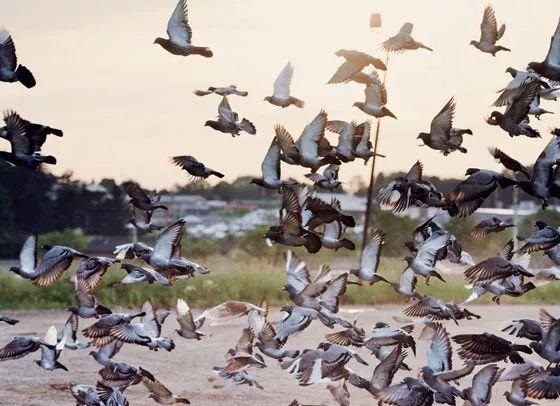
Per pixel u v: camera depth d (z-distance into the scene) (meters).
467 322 27.00
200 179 13.20
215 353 20.62
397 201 12.02
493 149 11.68
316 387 16.92
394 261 41.91
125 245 12.57
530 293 34.53
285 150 12.77
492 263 11.19
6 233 63.88
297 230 12.44
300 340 22.23
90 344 12.95
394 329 12.36
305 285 12.71
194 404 15.56
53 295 29.78
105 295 29.89
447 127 12.06
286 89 13.28
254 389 16.72
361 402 15.81
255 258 44.19
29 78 12.30
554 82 12.02
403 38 12.12
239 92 13.39
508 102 11.94
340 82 12.28
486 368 11.66
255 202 99.62
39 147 12.67
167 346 12.36
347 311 26.27
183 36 12.64
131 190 13.20
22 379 17.45
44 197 67.62
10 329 24.14
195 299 30.70
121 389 12.60
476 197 11.55
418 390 11.59
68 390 16.64
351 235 48.56
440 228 12.61
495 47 12.27
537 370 11.62
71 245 54.97
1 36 12.21
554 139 11.62
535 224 12.16
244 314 13.02
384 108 12.73
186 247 51.38
